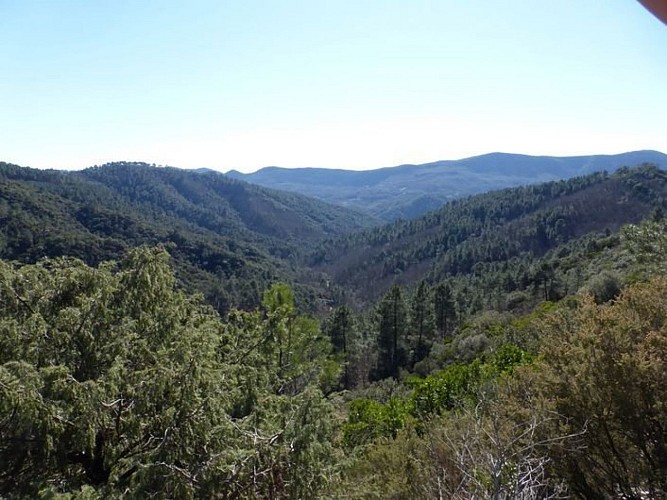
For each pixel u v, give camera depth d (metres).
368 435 9.34
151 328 5.26
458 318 44.03
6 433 3.70
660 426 3.64
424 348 37.62
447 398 9.12
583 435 3.99
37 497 3.79
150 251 5.56
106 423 4.11
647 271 13.17
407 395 15.71
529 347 12.48
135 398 4.18
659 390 3.61
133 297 5.39
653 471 3.64
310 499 4.54
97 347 4.82
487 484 3.52
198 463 3.99
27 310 4.99
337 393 5.98
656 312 4.38
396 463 5.73
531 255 67.75
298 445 4.43
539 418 4.08
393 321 36.75
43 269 5.29
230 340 7.19
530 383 4.66
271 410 5.41
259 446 4.26
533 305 35.69
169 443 4.04
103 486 3.98
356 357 35.91
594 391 3.96
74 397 3.84
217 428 4.21
